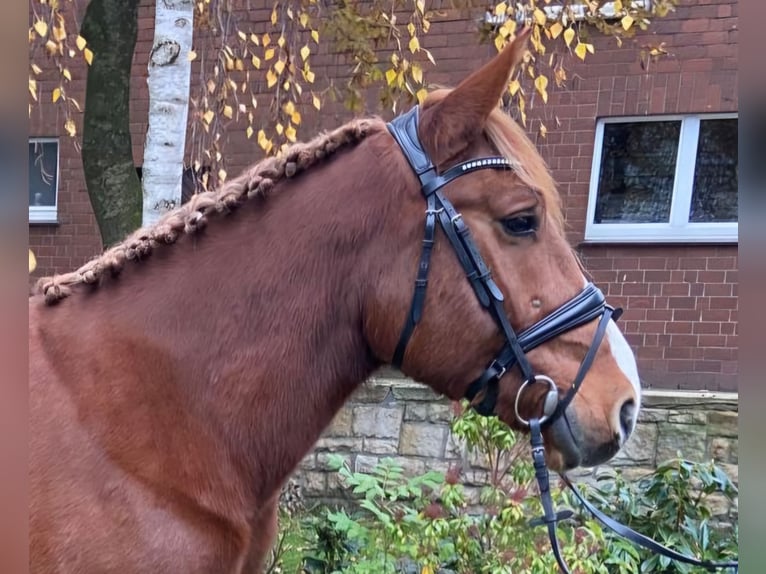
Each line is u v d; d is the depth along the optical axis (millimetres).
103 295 1521
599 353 1539
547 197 1549
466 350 1520
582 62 4801
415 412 4258
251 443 1483
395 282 1515
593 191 4875
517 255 1514
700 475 3174
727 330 4578
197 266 1531
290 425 1520
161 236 1545
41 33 3361
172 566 1341
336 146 1598
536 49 3684
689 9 4633
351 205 1535
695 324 4633
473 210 1507
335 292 1533
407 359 1558
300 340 1515
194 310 1496
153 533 1337
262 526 1629
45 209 6320
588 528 2855
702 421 3908
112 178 4105
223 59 4395
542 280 1520
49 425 1369
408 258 1512
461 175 1515
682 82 4664
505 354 1520
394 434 4277
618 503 3219
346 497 4324
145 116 5852
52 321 1490
